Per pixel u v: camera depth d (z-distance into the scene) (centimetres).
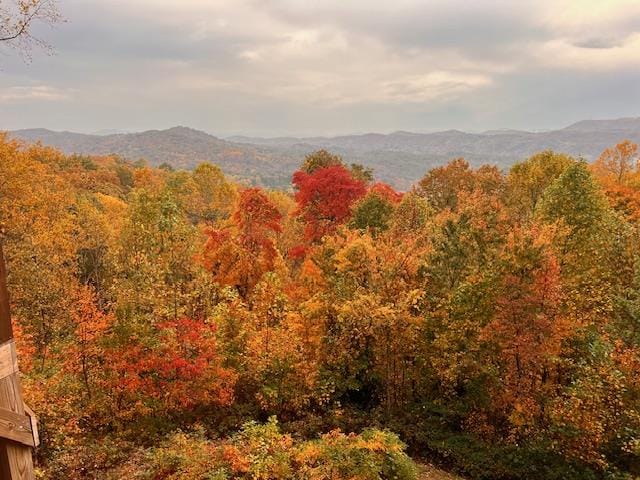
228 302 2298
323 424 1919
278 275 2870
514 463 1797
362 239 2200
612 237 2158
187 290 2044
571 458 1744
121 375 1658
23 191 2711
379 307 1902
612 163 4359
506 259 1838
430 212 3597
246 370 1995
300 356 1981
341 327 2112
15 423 356
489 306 1891
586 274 1967
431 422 2062
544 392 1816
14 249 2203
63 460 1298
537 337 1734
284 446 1345
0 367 347
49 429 1405
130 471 1294
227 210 4981
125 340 1664
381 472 1368
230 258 2816
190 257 2259
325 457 1325
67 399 1518
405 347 2072
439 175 4822
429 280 2108
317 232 3672
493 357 1952
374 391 2325
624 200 3566
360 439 1421
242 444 1350
